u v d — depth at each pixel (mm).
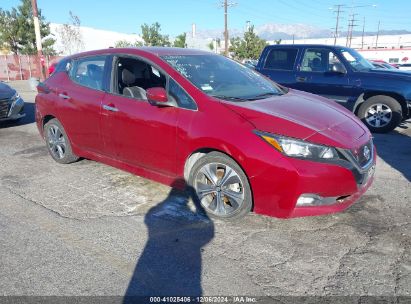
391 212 3992
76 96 5000
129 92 4445
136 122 4238
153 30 37594
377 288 2785
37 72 28500
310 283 2855
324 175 3295
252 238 3500
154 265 3111
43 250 3344
